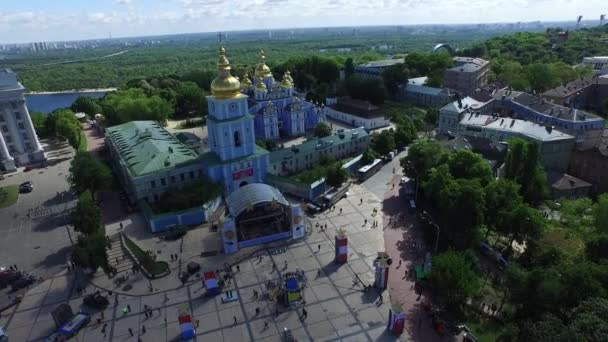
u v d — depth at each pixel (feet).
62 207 357.61
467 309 224.53
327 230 308.60
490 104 572.92
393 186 388.78
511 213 263.29
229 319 220.23
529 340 169.58
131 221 322.75
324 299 233.76
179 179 351.25
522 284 204.23
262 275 256.11
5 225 327.88
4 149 439.63
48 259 279.49
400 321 205.46
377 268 238.07
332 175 364.99
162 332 212.23
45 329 217.36
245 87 586.86
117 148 409.90
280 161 407.85
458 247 277.64
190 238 299.38
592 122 456.04
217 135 343.46
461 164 328.08
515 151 326.65
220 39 613.52
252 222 305.73
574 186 348.79
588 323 163.43
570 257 231.30
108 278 256.32
